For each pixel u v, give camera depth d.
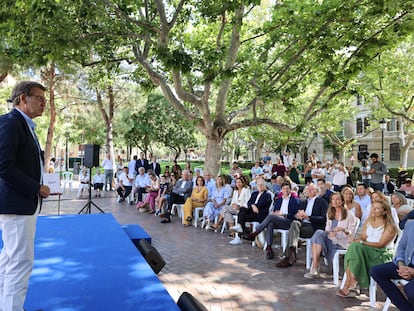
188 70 8.31
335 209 5.55
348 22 9.81
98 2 8.09
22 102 2.25
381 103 17.41
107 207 12.41
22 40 8.23
